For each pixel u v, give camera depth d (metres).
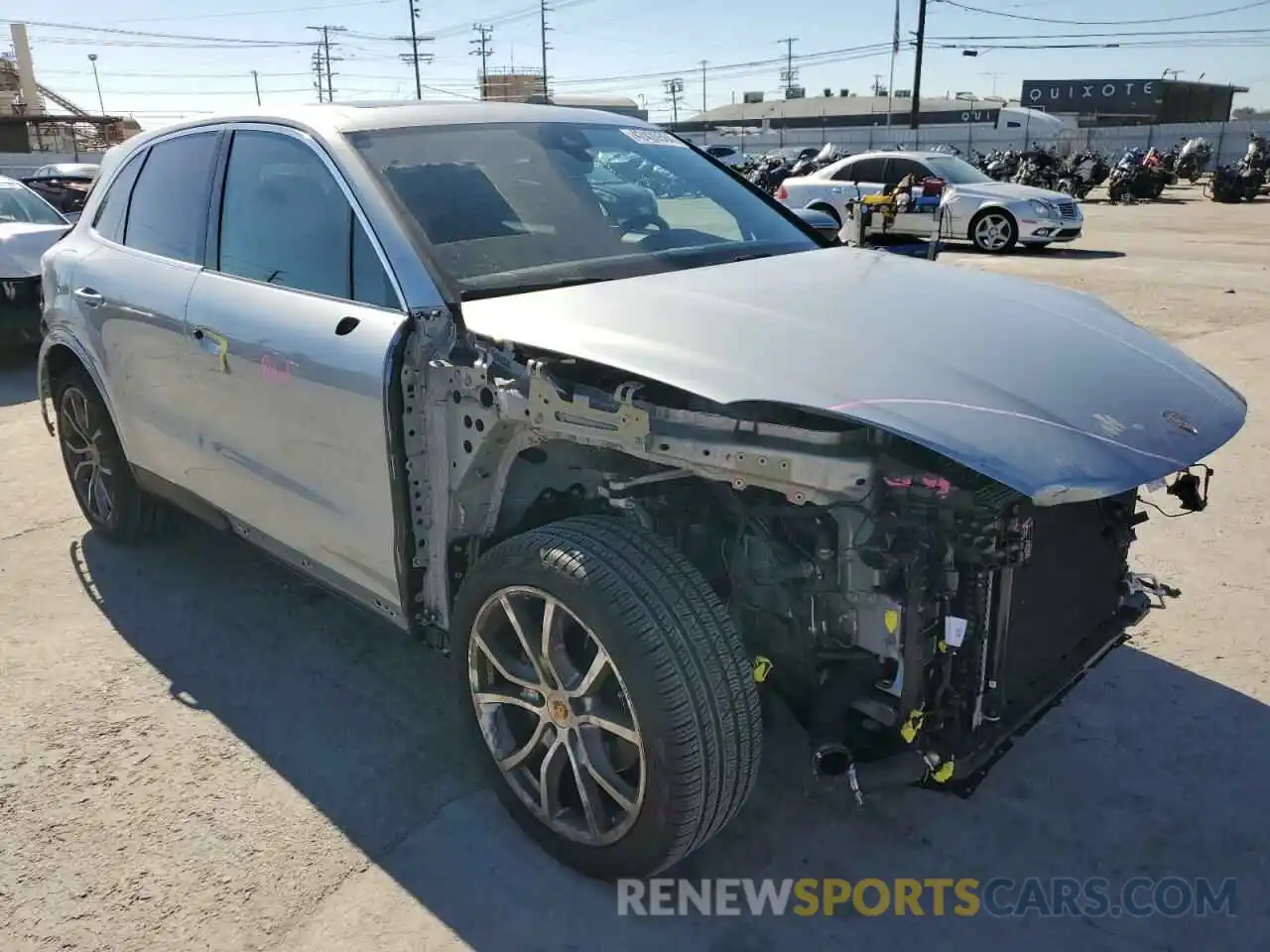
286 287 3.18
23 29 50.16
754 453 2.17
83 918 2.49
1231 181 26.30
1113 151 46.50
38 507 5.30
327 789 2.97
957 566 2.29
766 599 2.47
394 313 2.77
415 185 3.03
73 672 3.63
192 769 3.07
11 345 8.23
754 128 95.00
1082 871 2.62
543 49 73.06
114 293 3.93
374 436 2.76
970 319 2.64
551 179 3.31
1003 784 2.94
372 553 2.94
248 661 3.69
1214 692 3.36
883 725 2.40
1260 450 5.60
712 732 2.25
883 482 2.19
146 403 3.87
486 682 2.71
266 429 3.20
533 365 2.43
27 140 46.59
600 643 2.30
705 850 2.70
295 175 3.23
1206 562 4.29
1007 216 15.38
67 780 3.02
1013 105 93.50
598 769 2.46
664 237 3.34
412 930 2.45
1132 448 2.17
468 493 2.70
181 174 3.80
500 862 2.67
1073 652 2.75
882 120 90.94
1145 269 13.02
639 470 2.58
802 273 3.04
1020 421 2.12
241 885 2.60
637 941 2.41
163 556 4.61
